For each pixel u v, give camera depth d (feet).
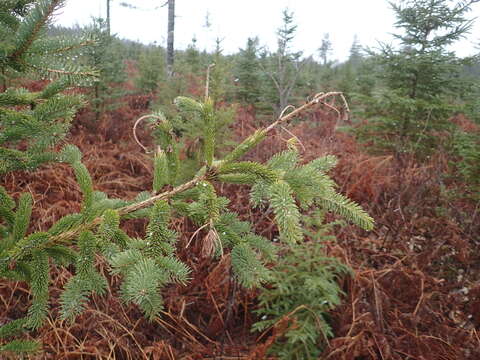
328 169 3.78
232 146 13.76
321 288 8.70
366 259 10.98
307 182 3.52
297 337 7.52
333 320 8.93
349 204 3.45
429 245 11.66
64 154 4.29
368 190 14.58
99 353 7.44
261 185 3.57
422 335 8.25
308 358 7.57
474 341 8.35
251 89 33.35
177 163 3.86
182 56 42.24
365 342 7.87
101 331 8.02
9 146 6.59
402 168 15.35
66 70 4.16
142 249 3.37
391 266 10.44
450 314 9.52
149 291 2.66
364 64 33.09
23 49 3.95
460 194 13.94
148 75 31.78
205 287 9.59
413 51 17.37
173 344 8.45
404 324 8.91
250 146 3.68
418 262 11.17
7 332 4.14
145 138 20.48
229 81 26.94
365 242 11.79
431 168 15.81
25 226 3.82
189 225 11.19
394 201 14.01
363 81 29.94
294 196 3.78
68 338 7.75
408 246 11.75
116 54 26.11
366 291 9.46
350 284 9.66
